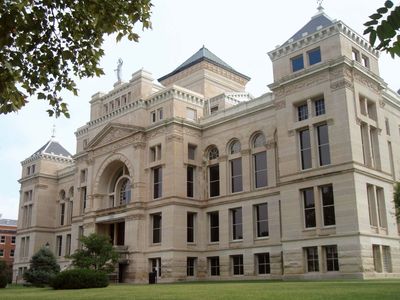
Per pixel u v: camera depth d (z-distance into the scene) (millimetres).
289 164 45656
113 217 61594
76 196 73875
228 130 57625
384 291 19062
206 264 56656
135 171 60031
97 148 67375
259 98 55062
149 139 60438
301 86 46031
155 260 56500
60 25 16891
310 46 46031
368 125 44812
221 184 57031
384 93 49781
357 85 44312
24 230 88688
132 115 63125
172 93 59031
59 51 17125
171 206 55250
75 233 72438
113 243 64125
